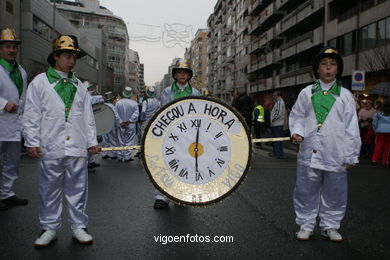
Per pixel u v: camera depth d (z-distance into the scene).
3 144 4.78
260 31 46.97
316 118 3.57
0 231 3.83
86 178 3.63
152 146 3.37
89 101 3.65
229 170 3.40
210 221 4.25
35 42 27.77
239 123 3.38
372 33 21.42
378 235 3.80
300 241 3.61
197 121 3.40
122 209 4.75
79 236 3.50
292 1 34.53
